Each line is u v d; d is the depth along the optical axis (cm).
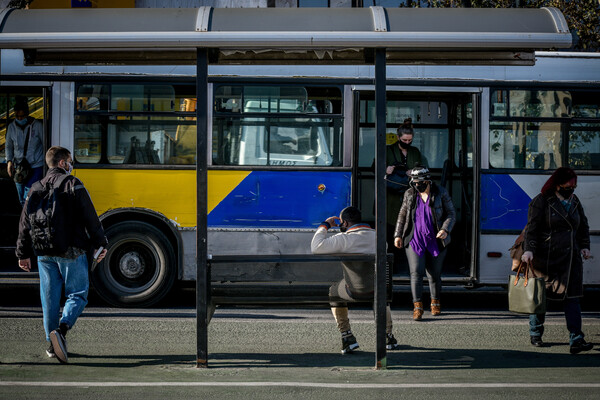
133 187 1405
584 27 2030
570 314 1050
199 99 938
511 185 1428
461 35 945
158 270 1408
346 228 1041
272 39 933
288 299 984
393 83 1412
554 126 1438
